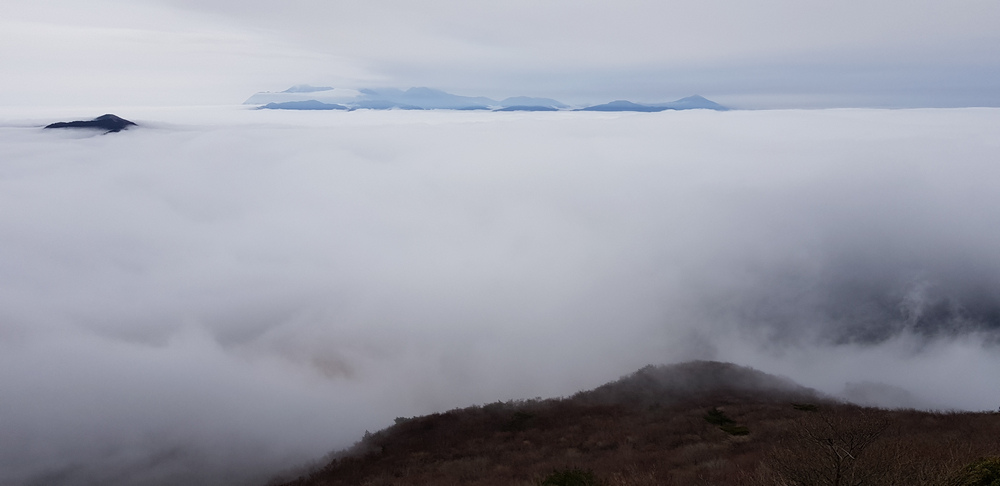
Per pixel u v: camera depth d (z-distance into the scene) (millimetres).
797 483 9266
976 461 9617
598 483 15727
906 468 9203
